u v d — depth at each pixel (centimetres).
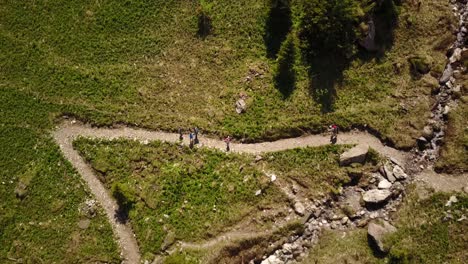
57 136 6391
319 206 5928
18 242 5984
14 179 6228
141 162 6222
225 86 6600
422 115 6269
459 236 5544
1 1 6912
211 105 6488
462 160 5950
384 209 5888
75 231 5972
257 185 6012
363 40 6506
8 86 6581
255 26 6850
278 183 6025
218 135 6341
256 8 6912
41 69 6669
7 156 6312
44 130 6400
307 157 6169
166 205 5988
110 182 6150
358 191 6025
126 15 6925
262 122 6356
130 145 6306
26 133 6394
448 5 6719
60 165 6244
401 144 6178
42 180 6194
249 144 6319
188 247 5750
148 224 5906
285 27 6800
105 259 5834
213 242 5766
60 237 5962
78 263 5847
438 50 6588
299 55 6656
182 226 5862
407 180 6022
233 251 5719
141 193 6034
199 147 6269
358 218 5856
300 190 5997
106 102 6544
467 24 6612
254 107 6438
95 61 6744
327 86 6506
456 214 5662
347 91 6494
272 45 6794
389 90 6450
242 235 5772
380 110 6334
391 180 5988
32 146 6341
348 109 6384
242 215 5872
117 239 5906
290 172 6081
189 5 6962
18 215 6091
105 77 6662
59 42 6788
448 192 5825
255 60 6719
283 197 5959
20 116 6462
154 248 5794
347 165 6094
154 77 6681
